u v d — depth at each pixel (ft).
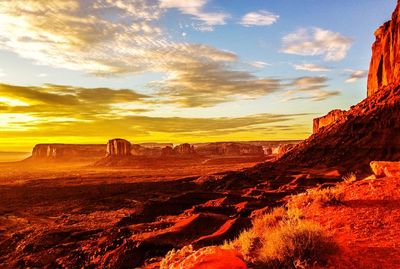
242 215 88.84
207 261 17.60
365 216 29.27
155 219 130.72
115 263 72.69
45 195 332.39
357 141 204.64
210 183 267.18
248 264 22.04
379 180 42.42
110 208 235.20
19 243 139.85
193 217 85.15
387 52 266.77
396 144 184.24
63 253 104.88
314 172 183.01
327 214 31.63
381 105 218.38
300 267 19.77
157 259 62.44
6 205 277.85
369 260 20.06
